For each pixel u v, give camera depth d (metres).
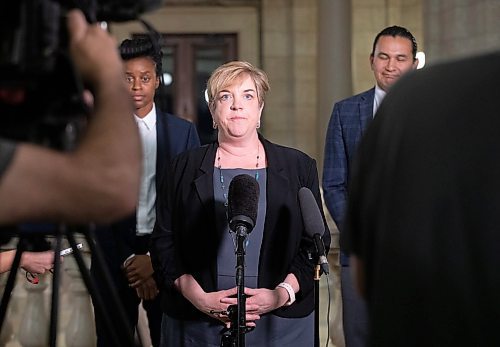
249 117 3.97
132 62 4.78
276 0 12.46
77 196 1.74
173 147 4.84
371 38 12.36
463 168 1.95
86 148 1.78
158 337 4.83
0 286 5.52
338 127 5.04
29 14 1.85
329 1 11.18
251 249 3.92
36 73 1.87
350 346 4.73
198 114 12.59
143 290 4.72
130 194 1.78
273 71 12.51
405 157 2.02
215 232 3.94
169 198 4.08
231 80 3.95
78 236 4.96
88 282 2.40
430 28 7.54
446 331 1.94
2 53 1.84
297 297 3.95
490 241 1.91
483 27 6.86
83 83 1.91
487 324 1.91
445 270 1.95
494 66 1.98
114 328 2.42
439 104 2.00
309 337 4.00
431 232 1.96
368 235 2.10
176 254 4.04
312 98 12.51
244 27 12.50
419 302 1.97
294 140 12.52
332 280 5.72
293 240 3.94
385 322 2.02
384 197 2.04
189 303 3.99
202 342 3.96
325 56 11.20
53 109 1.92
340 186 4.98
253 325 3.79
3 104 1.91
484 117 1.95
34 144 1.89
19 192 1.71
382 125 2.08
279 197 3.94
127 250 4.72
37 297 5.38
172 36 12.51
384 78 5.01
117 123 1.82
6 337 5.53
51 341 2.78
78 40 1.90
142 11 2.11
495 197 1.91
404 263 1.99
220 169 4.00
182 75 12.57
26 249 2.51
